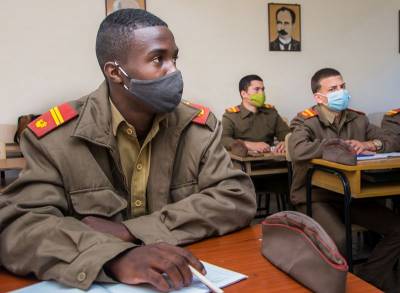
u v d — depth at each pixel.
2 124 3.21
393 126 2.80
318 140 2.15
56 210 0.76
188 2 3.71
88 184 0.82
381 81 4.36
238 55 3.90
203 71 3.82
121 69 0.78
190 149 0.93
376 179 1.83
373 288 0.56
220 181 0.90
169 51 0.78
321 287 0.55
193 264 0.59
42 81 3.39
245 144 2.77
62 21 3.40
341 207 2.10
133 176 0.88
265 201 3.37
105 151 0.85
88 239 0.65
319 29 4.12
